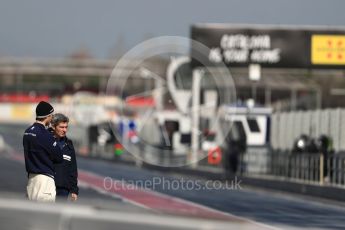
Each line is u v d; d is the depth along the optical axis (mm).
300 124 149250
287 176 136250
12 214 29062
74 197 53562
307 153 134375
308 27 177250
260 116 167750
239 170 152250
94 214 28297
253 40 178500
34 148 49781
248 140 166750
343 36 176625
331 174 121250
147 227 27516
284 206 102250
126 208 28812
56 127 53156
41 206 29031
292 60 178000
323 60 177500
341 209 99250
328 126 138625
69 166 53188
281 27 177750
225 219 27781
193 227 27094
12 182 131500
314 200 113688
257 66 178875
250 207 99188
